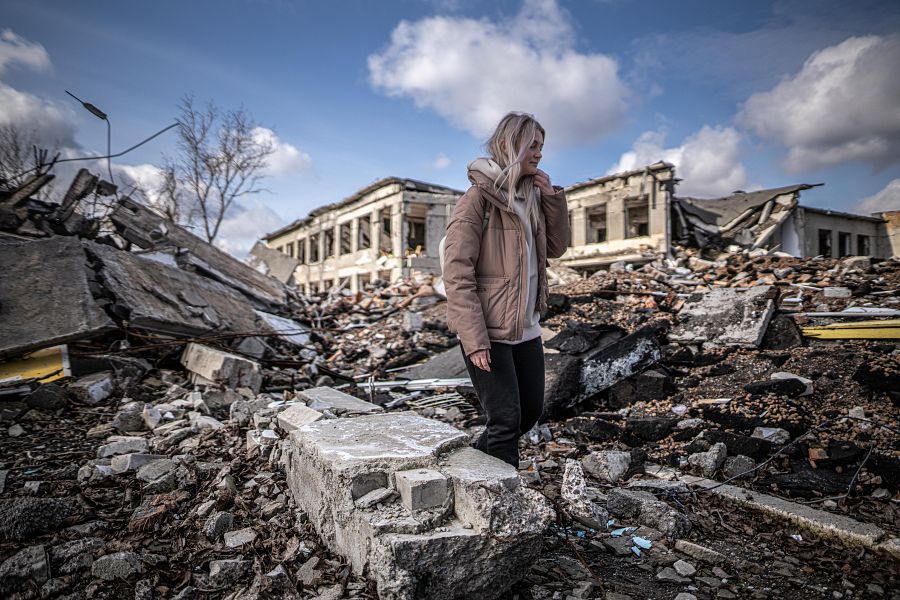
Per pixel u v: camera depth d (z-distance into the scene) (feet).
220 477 8.14
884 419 10.12
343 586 5.55
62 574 5.82
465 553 5.28
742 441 10.19
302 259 102.22
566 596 5.93
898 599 6.02
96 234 26.94
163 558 6.23
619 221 56.65
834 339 14.55
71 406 13.12
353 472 5.74
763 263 28.84
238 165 65.31
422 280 38.52
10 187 26.05
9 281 16.83
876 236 72.13
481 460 6.34
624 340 14.79
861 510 8.14
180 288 21.79
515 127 6.70
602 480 9.86
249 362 15.76
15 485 8.19
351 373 21.86
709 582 6.34
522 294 6.70
